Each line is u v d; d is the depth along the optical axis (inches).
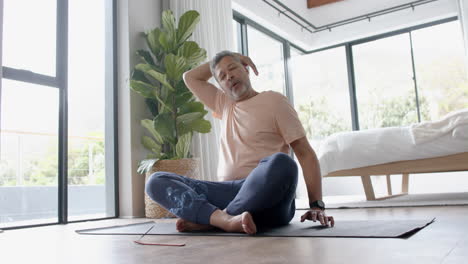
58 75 110.3
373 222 57.2
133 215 117.8
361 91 228.8
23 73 101.6
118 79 125.3
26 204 111.5
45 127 109.1
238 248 38.9
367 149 118.0
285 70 223.1
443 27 209.8
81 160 173.8
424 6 209.5
